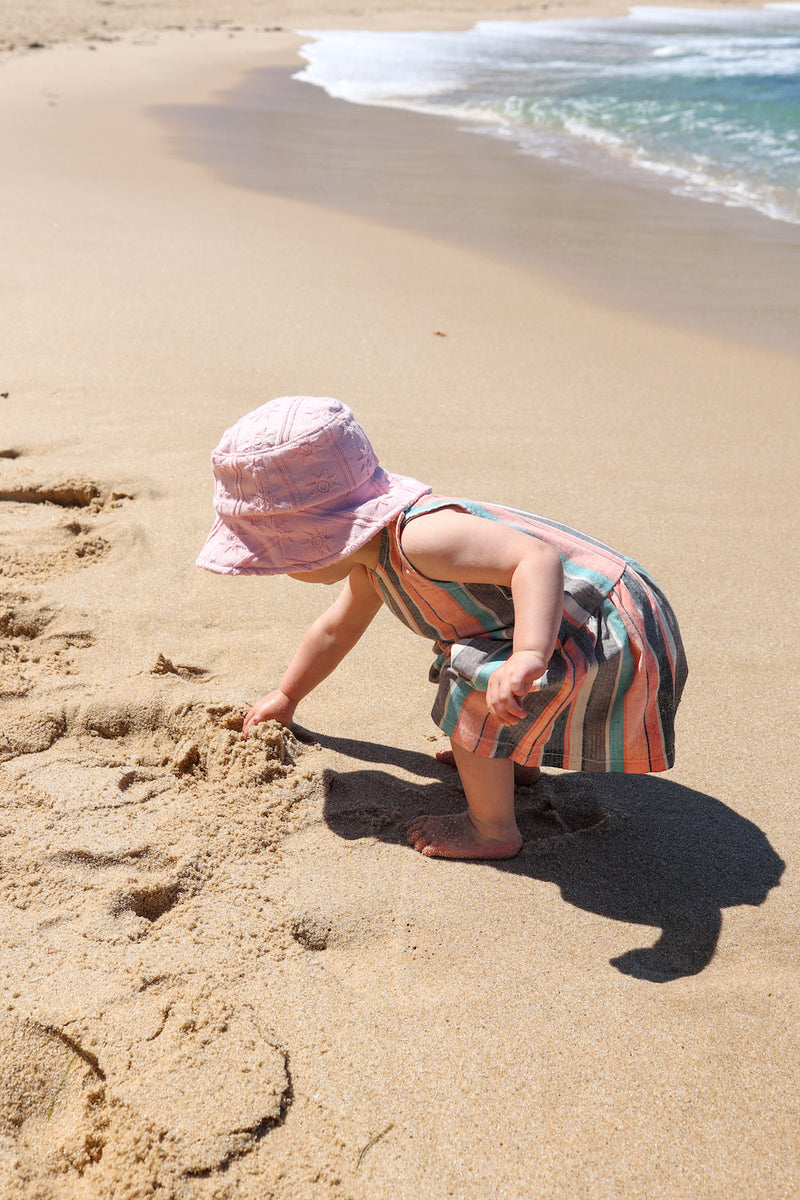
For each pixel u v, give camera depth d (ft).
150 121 38.27
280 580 10.04
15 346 15.31
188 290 18.49
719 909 6.68
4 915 6.22
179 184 27.68
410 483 7.01
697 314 18.67
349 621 7.67
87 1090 5.36
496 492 11.82
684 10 120.37
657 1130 5.30
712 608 9.86
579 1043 5.72
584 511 11.52
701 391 15.11
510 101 46.14
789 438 13.60
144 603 9.53
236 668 8.71
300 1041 5.62
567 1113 5.36
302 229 23.52
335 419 6.69
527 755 6.75
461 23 99.09
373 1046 5.62
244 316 17.26
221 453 6.78
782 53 68.28
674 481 12.30
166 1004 5.69
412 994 5.98
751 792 7.71
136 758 7.64
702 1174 5.12
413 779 7.77
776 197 28.58
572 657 6.57
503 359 16.02
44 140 33.27
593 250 22.85
